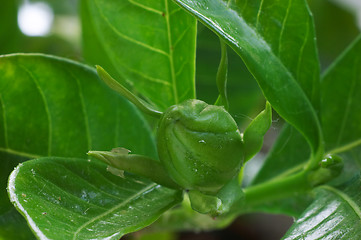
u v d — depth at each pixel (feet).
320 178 1.13
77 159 1.03
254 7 1.05
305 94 1.10
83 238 0.93
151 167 0.99
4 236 1.04
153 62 1.15
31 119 1.13
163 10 1.12
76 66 1.14
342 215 1.02
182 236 2.07
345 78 1.25
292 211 1.27
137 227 0.97
